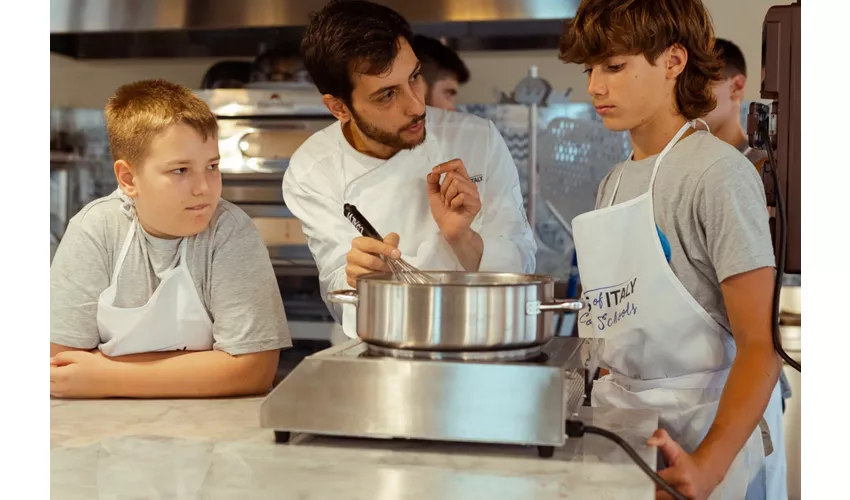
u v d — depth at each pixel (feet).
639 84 3.89
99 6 8.31
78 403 4.23
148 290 4.58
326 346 8.75
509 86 9.62
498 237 5.77
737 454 3.65
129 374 4.29
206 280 4.55
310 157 5.93
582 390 3.87
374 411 3.21
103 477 3.13
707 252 3.78
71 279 4.58
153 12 8.20
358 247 4.46
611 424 3.62
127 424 3.79
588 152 9.16
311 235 5.88
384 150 5.74
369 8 5.13
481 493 2.86
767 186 4.04
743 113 9.19
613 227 4.04
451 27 9.07
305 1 7.97
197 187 4.35
